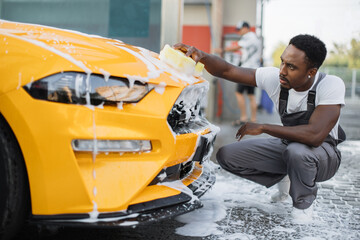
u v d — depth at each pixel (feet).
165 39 17.83
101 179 6.10
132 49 8.00
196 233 7.73
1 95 6.02
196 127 7.73
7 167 5.97
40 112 5.93
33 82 5.99
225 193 10.55
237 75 9.24
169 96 6.73
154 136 6.46
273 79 8.91
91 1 17.79
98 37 8.41
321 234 7.93
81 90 6.07
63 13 17.78
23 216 6.21
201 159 7.66
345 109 43.16
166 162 6.60
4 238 6.24
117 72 6.37
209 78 27.91
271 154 9.29
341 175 13.17
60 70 6.07
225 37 34.09
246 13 35.70
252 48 25.81
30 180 6.00
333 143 8.87
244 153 9.44
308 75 8.04
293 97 8.49
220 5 33.47
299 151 8.24
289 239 7.61
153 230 7.80
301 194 8.46
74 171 5.96
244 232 7.88
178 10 17.95
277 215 8.97
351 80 64.95
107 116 6.12
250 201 9.91
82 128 5.97
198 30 35.99
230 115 30.25
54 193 5.98
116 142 6.20
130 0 17.81
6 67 6.17
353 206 9.91
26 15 17.72
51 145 5.92
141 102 6.48
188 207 6.90
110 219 6.10
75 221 6.01
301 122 8.55
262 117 33.78
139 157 6.41
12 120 5.97
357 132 23.90
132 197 6.23
